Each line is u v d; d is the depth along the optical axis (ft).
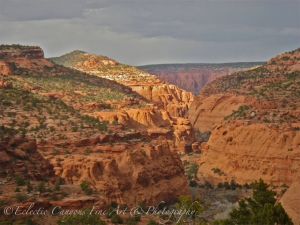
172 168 511.81
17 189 376.07
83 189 412.16
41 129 506.48
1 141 417.49
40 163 429.79
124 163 471.21
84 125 538.06
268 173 557.33
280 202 338.75
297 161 545.85
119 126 574.56
